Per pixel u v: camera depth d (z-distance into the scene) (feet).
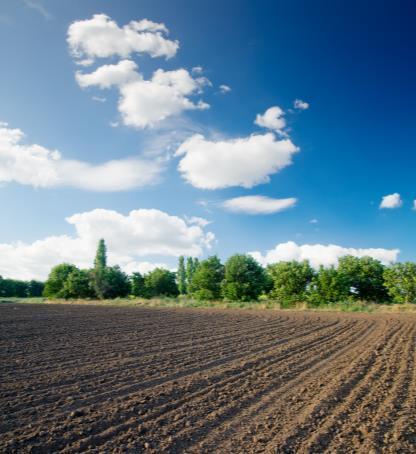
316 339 49.98
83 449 16.40
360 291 135.54
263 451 16.37
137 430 18.48
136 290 190.49
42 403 22.43
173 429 18.65
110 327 61.93
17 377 28.37
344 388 25.93
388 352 39.50
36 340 46.65
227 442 17.22
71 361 34.22
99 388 25.61
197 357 36.73
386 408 21.84
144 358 35.88
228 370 31.07
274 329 61.82
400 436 18.01
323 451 16.47
